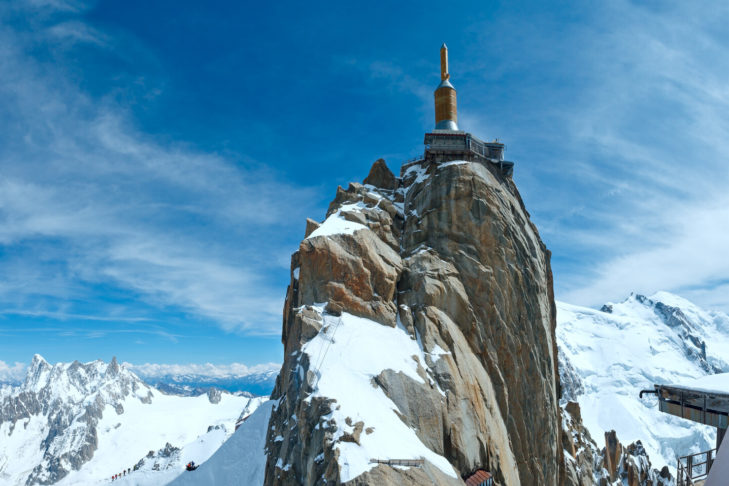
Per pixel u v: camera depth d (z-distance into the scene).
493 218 72.19
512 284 71.00
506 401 64.25
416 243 72.69
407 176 83.94
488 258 70.44
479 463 53.12
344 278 62.38
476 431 54.75
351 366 51.97
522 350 69.81
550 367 74.56
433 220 72.94
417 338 60.38
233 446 65.38
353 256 63.97
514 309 70.31
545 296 79.38
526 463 64.25
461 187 73.31
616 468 146.75
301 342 57.00
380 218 73.12
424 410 50.94
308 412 47.97
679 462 21.17
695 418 21.00
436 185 75.12
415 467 42.72
